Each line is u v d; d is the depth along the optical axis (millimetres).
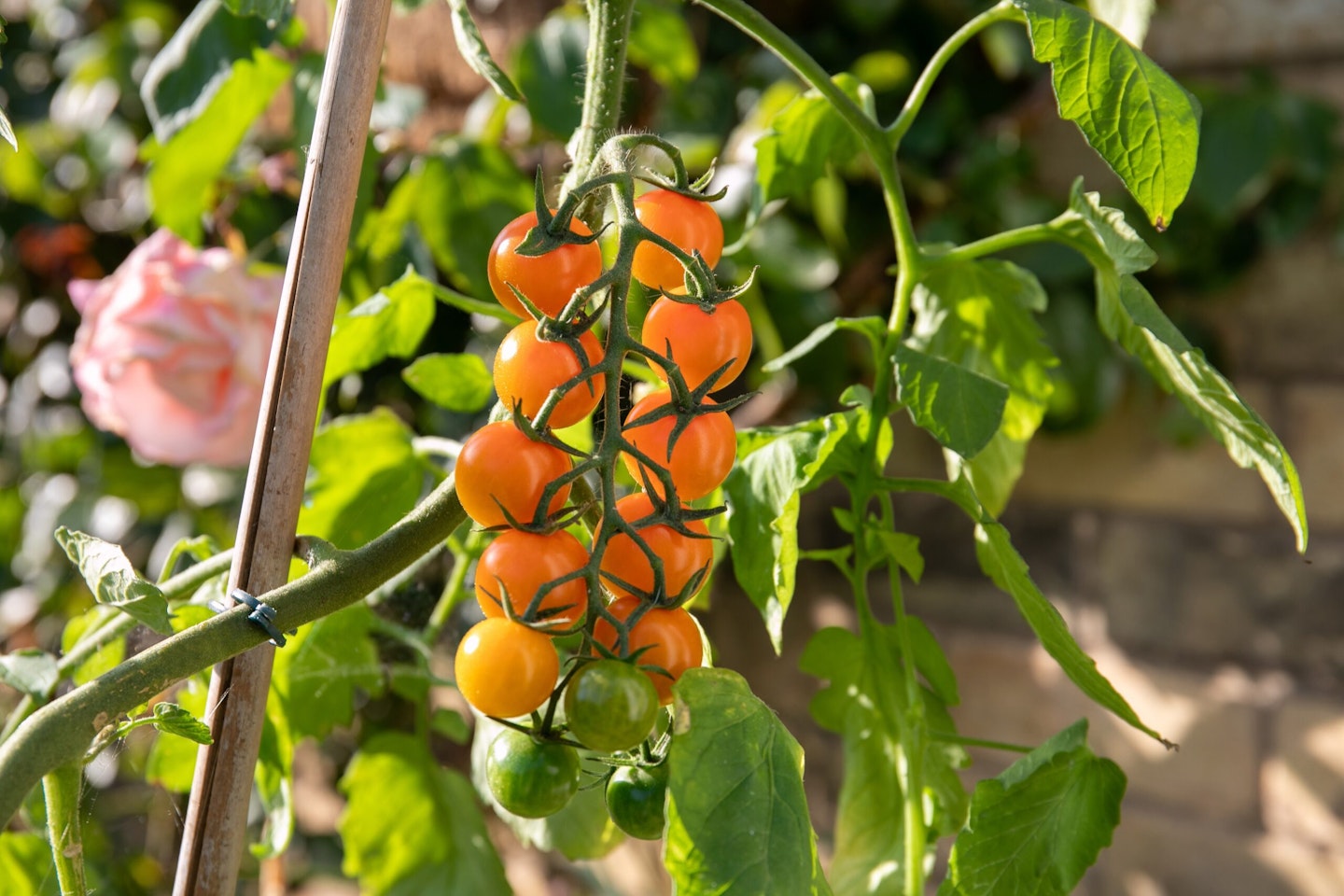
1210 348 1253
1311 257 1209
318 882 1589
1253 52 1222
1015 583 644
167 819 1475
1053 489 1327
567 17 973
